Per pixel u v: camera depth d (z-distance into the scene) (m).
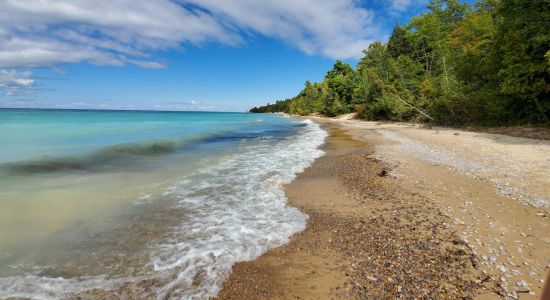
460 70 26.64
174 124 39.09
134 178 10.46
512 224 6.31
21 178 9.72
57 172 10.70
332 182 10.17
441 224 6.49
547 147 14.05
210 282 4.70
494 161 11.98
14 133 20.81
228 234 6.28
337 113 69.00
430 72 41.84
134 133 23.94
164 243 5.87
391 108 39.88
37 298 4.30
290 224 6.78
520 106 21.05
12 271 4.87
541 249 5.30
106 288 4.53
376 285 4.53
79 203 7.78
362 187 9.45
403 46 54.53
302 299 4.29
